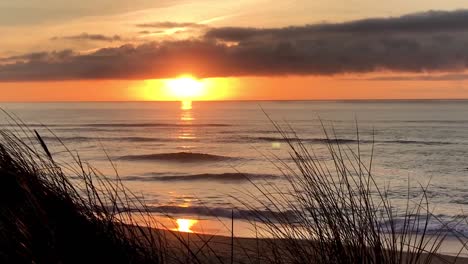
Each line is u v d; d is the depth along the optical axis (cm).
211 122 6750
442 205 1583
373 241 283
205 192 1819
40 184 280
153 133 5050
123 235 272
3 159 302
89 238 255
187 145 4059
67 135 4759
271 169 2462
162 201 1572
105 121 7119
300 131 5172
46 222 248
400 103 15212
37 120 7406
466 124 5959
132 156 3111
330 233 298
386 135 4694
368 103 15525
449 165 2823
